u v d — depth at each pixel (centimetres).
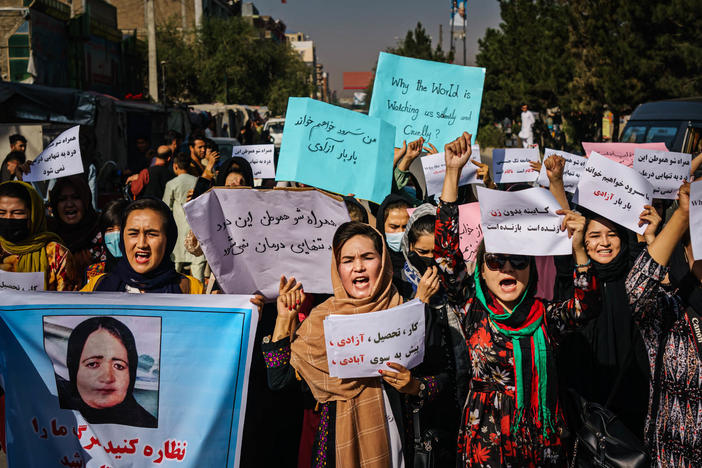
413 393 277
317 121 377
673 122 1245
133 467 273
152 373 274
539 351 285
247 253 309
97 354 274
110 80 2802
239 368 272
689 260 298
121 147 1700
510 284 285
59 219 434
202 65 4050
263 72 4428
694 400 289
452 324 325
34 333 275
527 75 2959
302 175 373
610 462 303
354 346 267
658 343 306
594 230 368
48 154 448
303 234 312
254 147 673
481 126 3897
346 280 284
